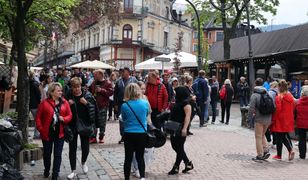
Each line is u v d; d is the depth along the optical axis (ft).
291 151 34.65
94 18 93.04
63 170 29.01
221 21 116.47
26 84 31.50
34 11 38.58
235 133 49.85
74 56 244.22
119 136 44.78
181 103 28.27
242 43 119.34
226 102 59.06
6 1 34.55
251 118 33.88
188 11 116.26
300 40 89.10
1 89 61.00
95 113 28.02
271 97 33.63
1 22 40.27
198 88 54.95
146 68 77.30
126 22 184.34
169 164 31.65
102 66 94.99
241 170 30.42
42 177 26.50
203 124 55.47
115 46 183.73
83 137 27.91
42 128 25.54
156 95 36.58
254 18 113.50
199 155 35.68
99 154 34.76
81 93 27.81
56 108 25.64
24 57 31.40
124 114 24.90
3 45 85.61
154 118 36.32
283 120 34.35
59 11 39.22
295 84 83.92
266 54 97.50
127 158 24.93
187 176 28.07
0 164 22.61
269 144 41.68
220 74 120.47
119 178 26.94
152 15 190.08
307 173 30.01
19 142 23.86
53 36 82.64
